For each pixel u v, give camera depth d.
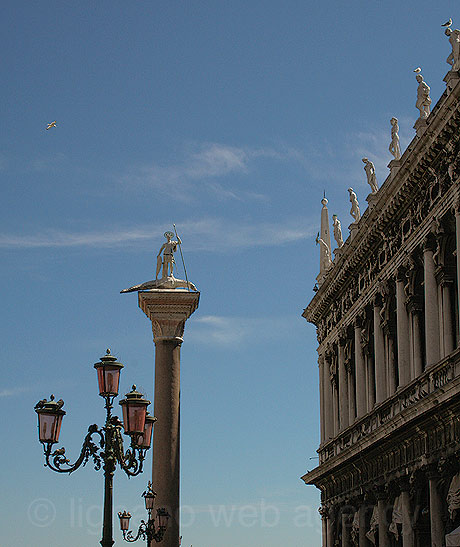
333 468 79.44
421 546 60.03
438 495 55.34
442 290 57.25
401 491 61.91
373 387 74.75
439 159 56.28
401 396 62.84
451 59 56.44
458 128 52.88
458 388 49.28
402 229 64.50
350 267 77.00
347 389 82.12
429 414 54.47
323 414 90.12
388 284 68.56
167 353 46.81
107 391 30.44
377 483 67.31
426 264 58.62
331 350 87.12
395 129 68.25
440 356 57.09
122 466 30.47
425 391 57.41
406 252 63.31
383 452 65.88
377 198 70.19
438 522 54.84
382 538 66.38
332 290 83.50
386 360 69.44
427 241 58.72
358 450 69.69
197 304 47.41
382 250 69.50
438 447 55.12
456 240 54.06
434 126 55.06
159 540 45.06
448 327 56.59
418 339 62.34
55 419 30.42
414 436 58.72
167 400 46.53
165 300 46.84
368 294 73.38
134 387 31.44
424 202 59.69
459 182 52.97
